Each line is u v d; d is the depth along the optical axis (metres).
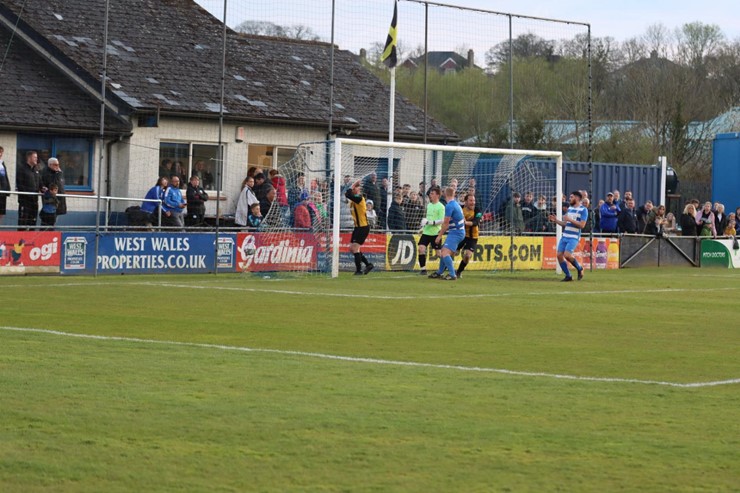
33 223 41.72
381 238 48.34
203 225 48.34
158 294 33.41
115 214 46.69
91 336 22.69
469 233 45.72
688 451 13.35
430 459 12.70
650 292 39.59
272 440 13.43
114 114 52.44
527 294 37.28
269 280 41.59
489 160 52.75
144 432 13.69
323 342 23.12
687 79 102.31
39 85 52.16
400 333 25.12
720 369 20.66
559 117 74.06
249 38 63.41
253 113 56.47
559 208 51.44
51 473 11.73
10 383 16.78
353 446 13.23
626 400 16.86
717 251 62.59
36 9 56.44
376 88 65.25
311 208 46.78
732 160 73.25
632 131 92.06
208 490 11.22
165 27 60.44
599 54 97.19
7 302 29.72
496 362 20.84
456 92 70.50
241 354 20.67
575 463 12.68
